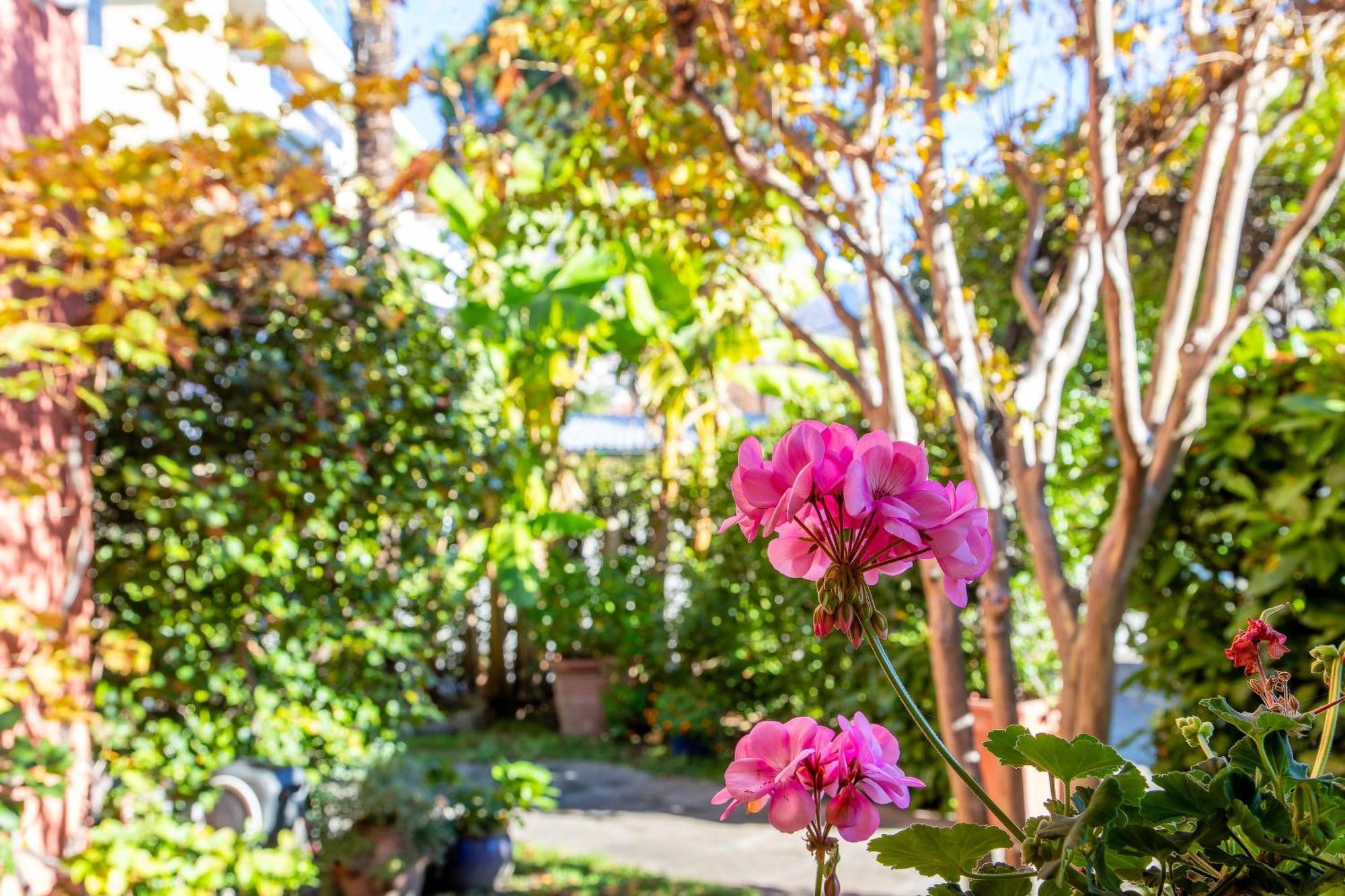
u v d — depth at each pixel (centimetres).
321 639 493
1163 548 347
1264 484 326
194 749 449
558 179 458
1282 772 71
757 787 82
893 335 388
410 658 540
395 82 381
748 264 478
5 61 365
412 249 557
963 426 350
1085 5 318
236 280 413
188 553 448
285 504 464
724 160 410
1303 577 309
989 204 593
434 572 584
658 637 932
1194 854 70
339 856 462
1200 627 334
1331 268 602
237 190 388
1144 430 312
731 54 381
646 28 404
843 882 518
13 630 339
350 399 483
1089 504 632
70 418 396
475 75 421
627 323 855
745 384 877
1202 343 306
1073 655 327
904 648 679
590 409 1437
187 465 446
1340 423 296
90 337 338
